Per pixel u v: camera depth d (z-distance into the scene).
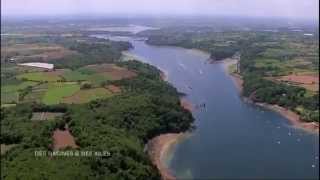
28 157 115.50
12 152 123.25
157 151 151.25
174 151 151.12
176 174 132.25
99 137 130.50
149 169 124.25
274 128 179.50
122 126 154.38
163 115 173.75
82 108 168.00
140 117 165.62
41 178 99.50
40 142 128.50
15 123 152.00
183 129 174.25
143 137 156.88
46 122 150.12
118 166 114.19
